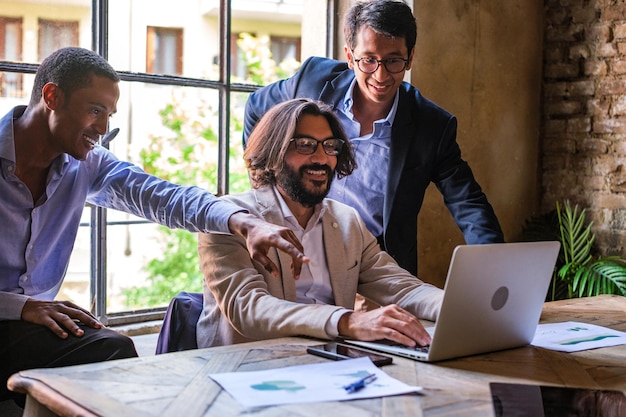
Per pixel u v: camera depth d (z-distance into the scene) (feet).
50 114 7.41
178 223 7.69
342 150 7.67
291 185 7.34
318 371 5.19
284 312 6.44
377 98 9.09
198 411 4.29
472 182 9.73
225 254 7.08
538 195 14.43
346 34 9.27
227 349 5.81
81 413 4.27
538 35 14.17
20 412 7.39
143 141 19.16
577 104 13.85
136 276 21.49
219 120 11.95
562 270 13.01
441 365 5.56
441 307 5.47
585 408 4.61
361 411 4.37
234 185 19.53
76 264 11.14
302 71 10.11
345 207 7.99
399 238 9.59
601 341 6.52
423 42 12.37
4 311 6.97
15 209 7.49
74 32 12.30
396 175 9.45
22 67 10.23
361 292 7.96
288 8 25.20
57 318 7.00
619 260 12.98
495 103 13.55
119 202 8.30
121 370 5.13
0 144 7.36
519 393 4.86
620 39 13.28
